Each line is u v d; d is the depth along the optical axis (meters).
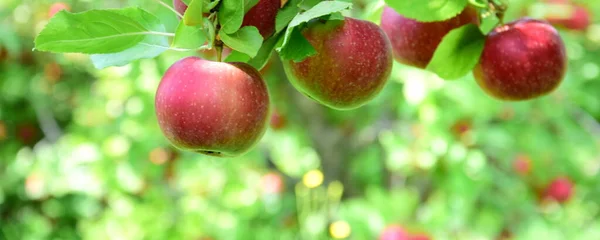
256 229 4.47
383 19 1.48
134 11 1.06
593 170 4.70
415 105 3.65
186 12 1.01
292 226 4.63
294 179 5.25
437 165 3.85
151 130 4.30
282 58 1.09
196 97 1.10
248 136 1.14
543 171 4.23
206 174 4.43
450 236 3.57
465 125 3.79
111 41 1.06
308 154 5.03
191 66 1.14
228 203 4.39
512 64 1.36
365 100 1.22
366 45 1.18
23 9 4.46
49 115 5.77
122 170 4.22
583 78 4.59
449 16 1.18
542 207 4.37
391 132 4.18
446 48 1.33
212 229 4.26
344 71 1.17
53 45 1.02
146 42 1.09
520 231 4.09
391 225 3.39
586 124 4.66
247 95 1.12
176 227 4.37
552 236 3.88
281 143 4.73
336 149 5.10
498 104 3.67
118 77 4.24
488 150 4.30
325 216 4.56
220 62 1.14
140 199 4.96
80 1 4.04
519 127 4.23
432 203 3.81
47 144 5.88
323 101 1.22
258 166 4.80
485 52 1.38
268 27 1.12
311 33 1.17
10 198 6.43
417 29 1.40
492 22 1.45
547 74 1.37
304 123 5.02
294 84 1.23
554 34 1.39
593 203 4.89
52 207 5.92
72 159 4.39
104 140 4.34
